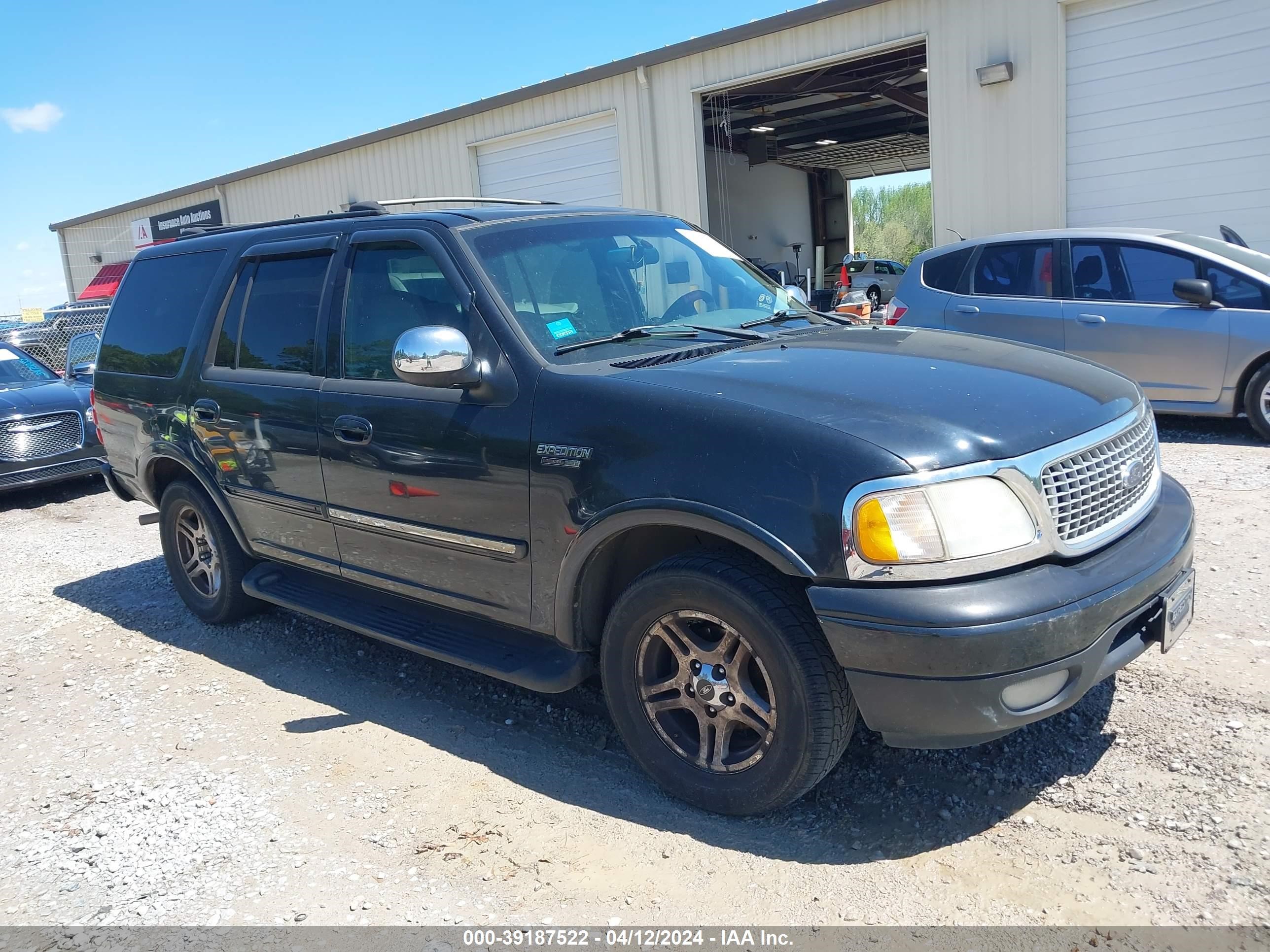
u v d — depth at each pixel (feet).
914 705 8.11
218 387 14.56
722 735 9.47
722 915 8.16
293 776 11.13
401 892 8.78
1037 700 8.24
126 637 16.58
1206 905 7.77
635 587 9.66
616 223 13.34
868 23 40.63
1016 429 8.66
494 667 11.05
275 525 14.19
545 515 10.19
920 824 9.25
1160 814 9.02
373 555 12.62
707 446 8.96
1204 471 21.58
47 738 12.74
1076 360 11.14
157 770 11.54
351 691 13.55
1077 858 8.52
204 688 14.03
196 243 16.30
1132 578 8.64
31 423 29.86
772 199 94.07
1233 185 34.04
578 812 9.95
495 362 10.76
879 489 8.08
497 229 12.05
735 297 13.43
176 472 16.70
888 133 82.07
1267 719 10.43
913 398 8.98
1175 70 34.40
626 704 10.07
